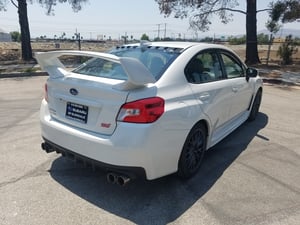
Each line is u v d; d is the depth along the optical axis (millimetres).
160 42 3814
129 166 2559
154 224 2518
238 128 5195
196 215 2650
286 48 17453
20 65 15055
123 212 2670
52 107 3154
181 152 2980
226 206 2799
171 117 2723
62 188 3035
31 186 3053
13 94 7766
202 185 3178
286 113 6320
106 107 2619
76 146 2809
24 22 16984
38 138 4402
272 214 2689
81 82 2828
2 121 5203
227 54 4254
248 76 4762
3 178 3197
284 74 12883
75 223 2494
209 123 3441
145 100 2557
